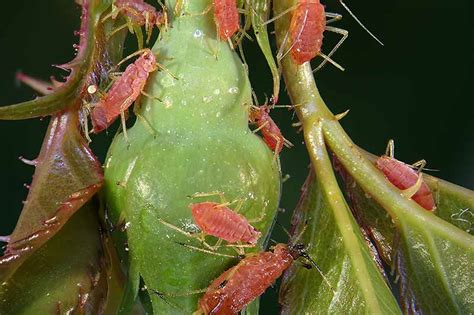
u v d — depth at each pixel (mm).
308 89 62
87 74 60
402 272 62
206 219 58
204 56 60
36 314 58
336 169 62
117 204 59
